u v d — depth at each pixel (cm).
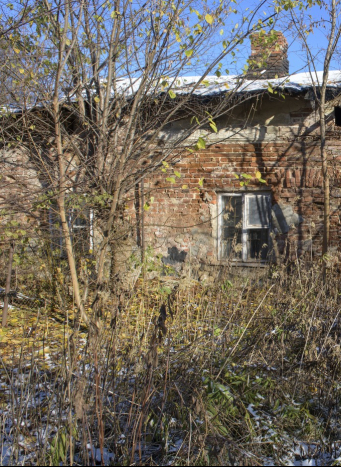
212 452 320
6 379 434
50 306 719
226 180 914
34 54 607
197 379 390
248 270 900
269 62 906
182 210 934
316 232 882
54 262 765
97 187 631
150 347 354
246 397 397
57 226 633
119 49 659
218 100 806
